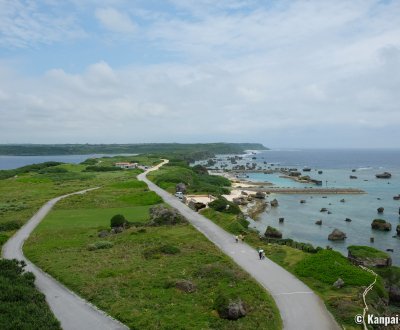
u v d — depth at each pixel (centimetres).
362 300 4141
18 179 16025
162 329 3466
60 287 4597
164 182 13938
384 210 12725
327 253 5356
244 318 3659
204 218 8481
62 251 6056
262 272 5009
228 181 18850
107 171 19525
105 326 3609
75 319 3753
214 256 5556
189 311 3825
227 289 4284
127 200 10856
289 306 4012
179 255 5688
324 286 4547
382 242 8725
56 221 8412
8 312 3672
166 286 4459
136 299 4141
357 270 4925
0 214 9319
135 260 5491
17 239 6956
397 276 5509
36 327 3428
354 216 11731
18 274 4756
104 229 7531
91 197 11212
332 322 3675
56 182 15275
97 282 4616
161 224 7800
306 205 13712
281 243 6694
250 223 10281
